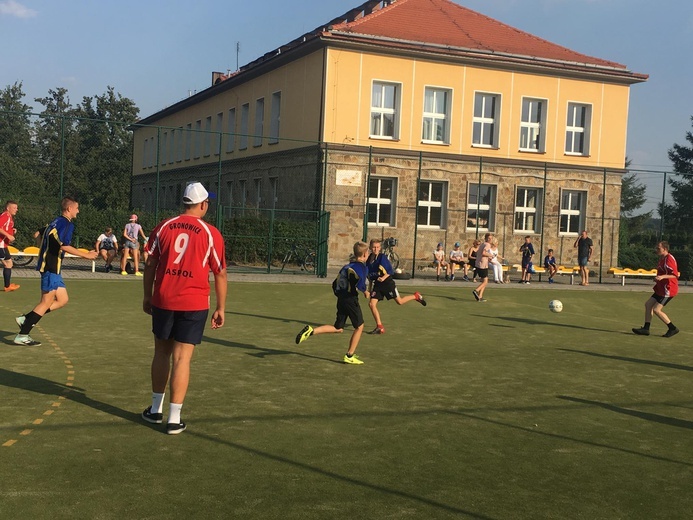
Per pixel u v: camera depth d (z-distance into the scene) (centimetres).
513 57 3212
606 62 3491
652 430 701
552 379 924
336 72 2966
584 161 3412
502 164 3244
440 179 3152
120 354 941
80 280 1944
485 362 1023
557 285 2627
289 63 3234
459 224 3191
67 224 978
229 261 2684
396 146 3092
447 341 1203
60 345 989
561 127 3362
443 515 462
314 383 832
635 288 2648
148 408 651
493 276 2753
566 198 3394
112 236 2177
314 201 2961
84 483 486
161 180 4762
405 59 3075
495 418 714
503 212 3266
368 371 919
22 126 7250
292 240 2611
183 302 601
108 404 690
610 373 987
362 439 621
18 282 1789
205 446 579
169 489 483
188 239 604
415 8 3447
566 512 479
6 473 498
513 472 555
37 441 570
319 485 505
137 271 2145
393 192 3098
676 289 1396
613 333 1415
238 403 723
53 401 690
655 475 565
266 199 3362
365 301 1806
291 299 1744
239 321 1324
